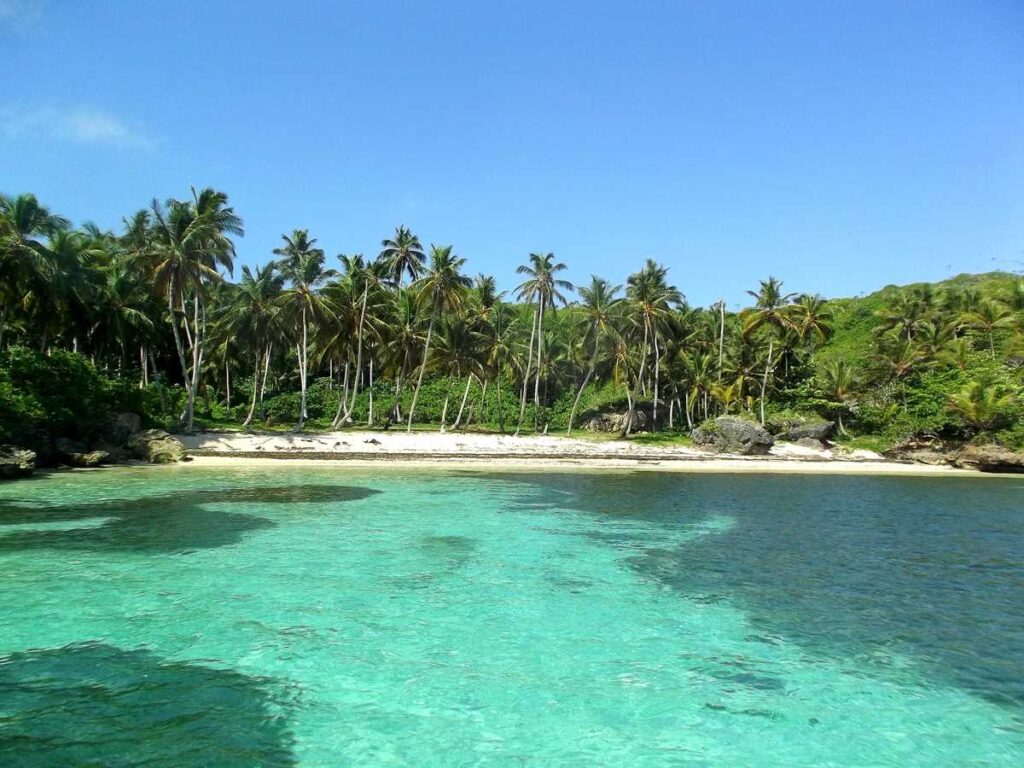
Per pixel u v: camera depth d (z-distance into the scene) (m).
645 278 59.62
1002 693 9.18
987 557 17.89
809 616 12.51
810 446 57.41
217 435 45.88
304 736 7.56
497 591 13.63
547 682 9.26
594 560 16.66
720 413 69.69
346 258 57.06
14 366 32.94
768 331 68.12
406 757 7.17
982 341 68.88
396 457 44.84
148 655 9.81
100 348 52.81
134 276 49.22
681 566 16.31
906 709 8.66
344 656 9.95
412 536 18.91
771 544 19.28
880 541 20.06
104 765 6.79
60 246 41.44
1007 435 50.12
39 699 8.30
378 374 76.75
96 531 18.48
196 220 43.31
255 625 11.20
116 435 38.25
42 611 11.66
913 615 12.63
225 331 58.00
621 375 62.28
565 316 80.19
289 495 26.28
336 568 15.06
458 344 55.50
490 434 56.91
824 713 8.49
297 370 72.75
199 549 16.58
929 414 55.62
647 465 47.31
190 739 7.39
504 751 7.36
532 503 26.34
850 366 71.12
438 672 9.48
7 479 28.83
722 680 9.48
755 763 7.25
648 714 8.35
